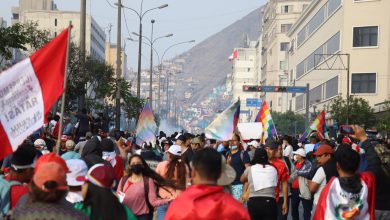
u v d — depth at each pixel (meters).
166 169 11.65
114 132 19.31
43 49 7.71
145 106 18.38
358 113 60.62
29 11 147.12
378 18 73.88
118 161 12.45
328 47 84.00
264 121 20.56
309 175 12.12
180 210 6.06
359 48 74.62
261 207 11.24
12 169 7.31
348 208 8.02
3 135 7.39
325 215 8.06
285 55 131.38
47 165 5.84
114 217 6.82
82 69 36.81
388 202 9.43
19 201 6.73
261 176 11.27
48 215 5.73
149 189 10.15
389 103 58.16
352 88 75.06
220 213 6.02
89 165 9.98
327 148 10.89
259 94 169.25
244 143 19.41
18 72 7.52
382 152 9.49
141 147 18.33
